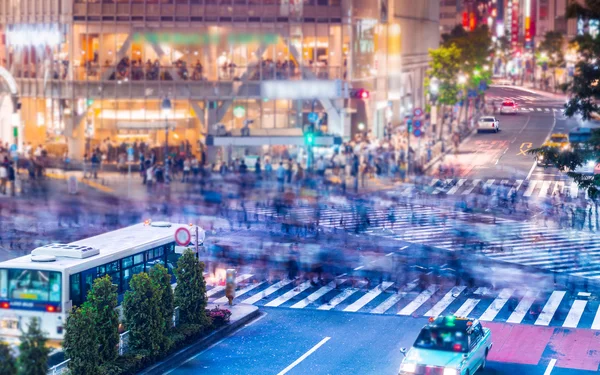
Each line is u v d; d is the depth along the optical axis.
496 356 39.12
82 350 33.28
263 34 108.19
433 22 186.38
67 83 106.38
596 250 62.91
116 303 35.91
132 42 106.69
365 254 61.12
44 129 108.31
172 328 40.41
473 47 162.25
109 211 75.38
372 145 107.81
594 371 37.16
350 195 87.44
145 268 43.53
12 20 109.44
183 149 105.44
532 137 134.62
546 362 38.34
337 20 109.31
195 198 83.44
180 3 106.81
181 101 107.69
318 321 44.91
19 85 109.06
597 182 50.34
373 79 124.38
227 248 62.47
